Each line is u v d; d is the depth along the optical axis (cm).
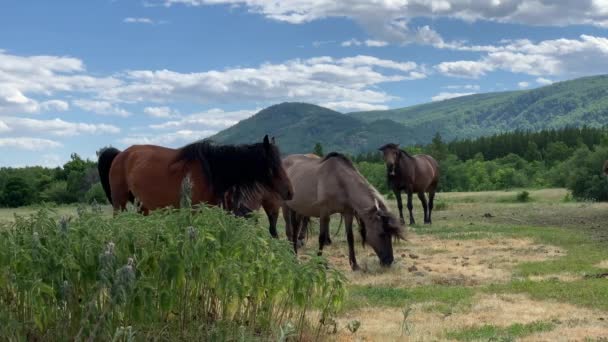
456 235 1720
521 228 1905
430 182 2194
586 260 1254
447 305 849
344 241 1599
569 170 3972
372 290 957
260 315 609
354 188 1162
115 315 487
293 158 1350
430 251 1429
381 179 6794
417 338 674
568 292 913
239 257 561
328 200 1183
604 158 3706
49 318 490
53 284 481
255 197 973
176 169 926
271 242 604
